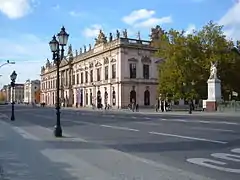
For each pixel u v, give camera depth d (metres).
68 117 44.12
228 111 50.78
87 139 18.36
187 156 12.09
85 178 8.70
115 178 8.66
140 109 79.62
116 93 88.56
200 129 22.17
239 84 66.12
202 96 61.69
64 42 19.77
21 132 21.88
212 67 53.97
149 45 91.06
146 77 90.69
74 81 119.31
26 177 8.89
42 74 163.50
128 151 13.76
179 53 60.66
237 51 69.06
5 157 12.04
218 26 64.12
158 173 9.25
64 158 11.80
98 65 99.44
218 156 11.92
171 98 63.66
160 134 19.78
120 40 87.38
